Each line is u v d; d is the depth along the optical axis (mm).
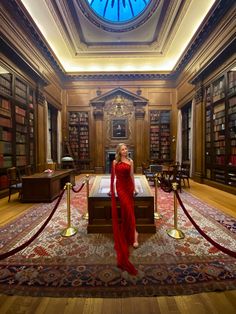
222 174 6582
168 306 1750
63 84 11508
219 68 6535
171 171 6512
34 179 5176
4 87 5746
